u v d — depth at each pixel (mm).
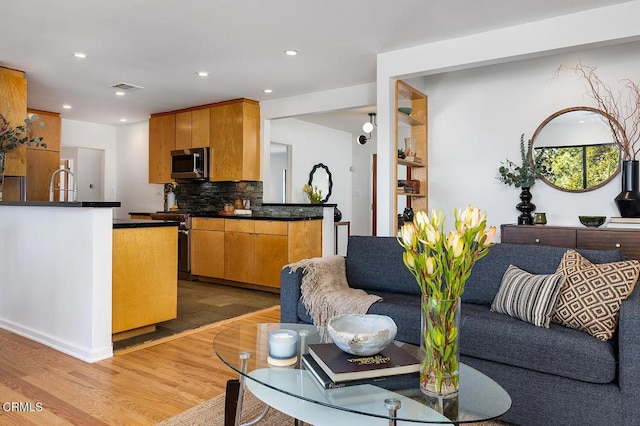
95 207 2898
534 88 4242
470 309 2535
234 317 3990
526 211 4125
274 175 7859
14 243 3531
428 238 1393
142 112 6574
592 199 4004
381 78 3998
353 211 8844
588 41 3072
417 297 2865
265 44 3766
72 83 4977
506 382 2088
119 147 7734
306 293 2777
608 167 3924
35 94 5469
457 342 1452
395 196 4039
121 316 3268
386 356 1626
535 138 4227
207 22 3311
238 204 5984
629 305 1874
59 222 3119
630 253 3494
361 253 3203
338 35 3570
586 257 2477
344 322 1776
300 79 4832
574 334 2029
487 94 4492
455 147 4676
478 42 3518
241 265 5281
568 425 1938
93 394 2400
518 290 2324
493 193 4465
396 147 4059
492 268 2703
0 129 4277
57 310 3148
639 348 1794
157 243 3518
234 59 4164
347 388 1484
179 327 3664
